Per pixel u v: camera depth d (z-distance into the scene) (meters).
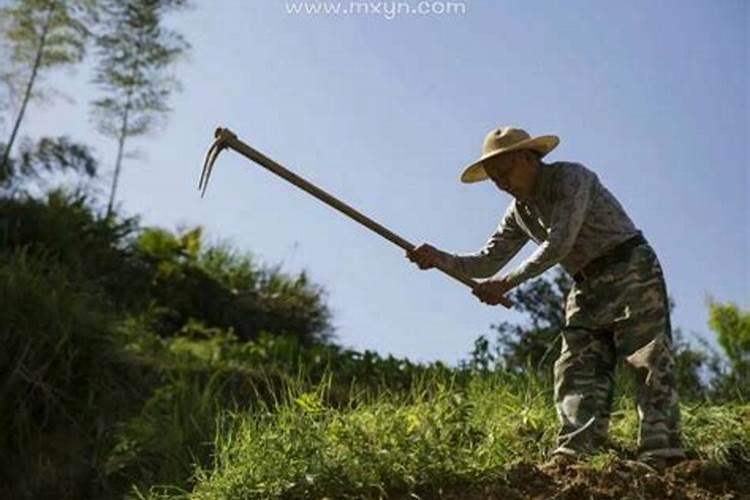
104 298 17.86
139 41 22.59
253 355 16.20
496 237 8.59
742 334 13.90
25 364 14.30
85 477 13.05
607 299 8.27
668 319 8.30
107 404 14.34
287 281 21.25
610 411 8.42
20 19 21.98
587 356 8.38
